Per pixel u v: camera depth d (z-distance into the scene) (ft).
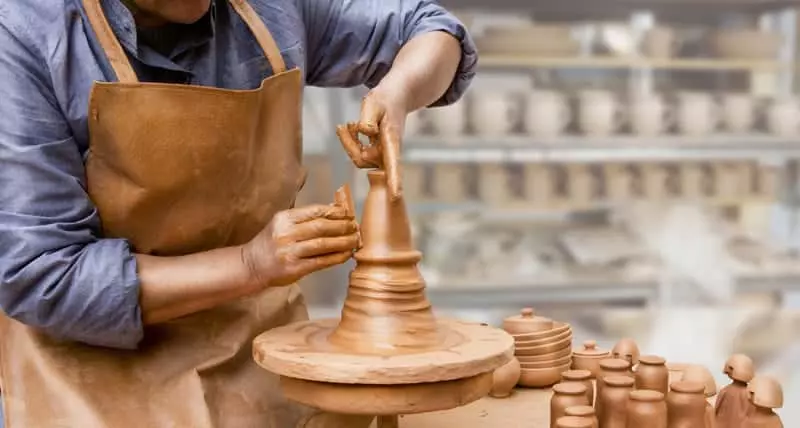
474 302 10.76
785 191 11.78
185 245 3.68
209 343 3.80
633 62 10.90
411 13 4.31
